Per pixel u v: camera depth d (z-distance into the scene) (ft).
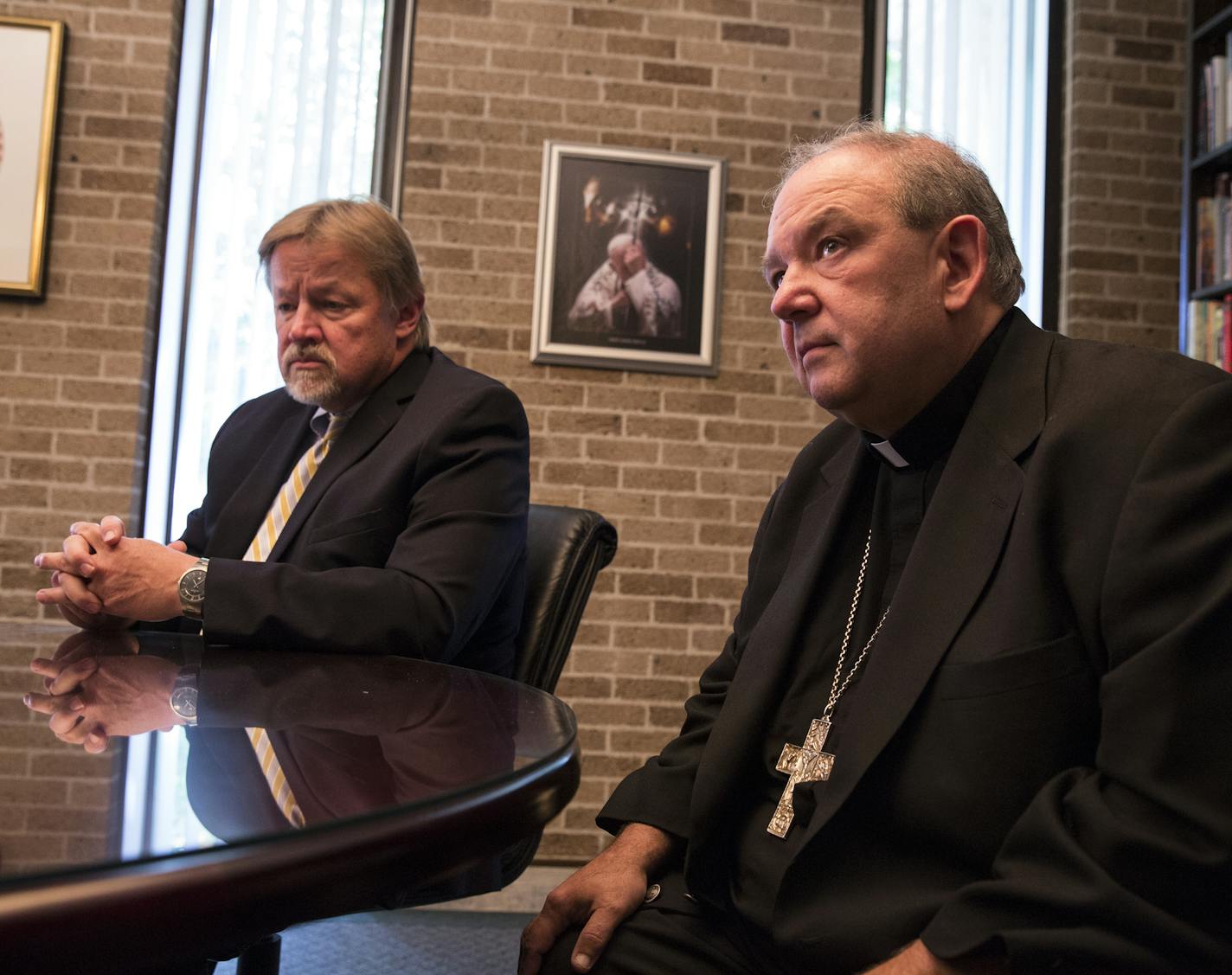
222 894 1.70
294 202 12.19
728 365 12.10
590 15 12.14
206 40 12.16
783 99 12.34
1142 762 2.62
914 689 3.14
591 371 11.93
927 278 3.57
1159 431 3.00
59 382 11.23
